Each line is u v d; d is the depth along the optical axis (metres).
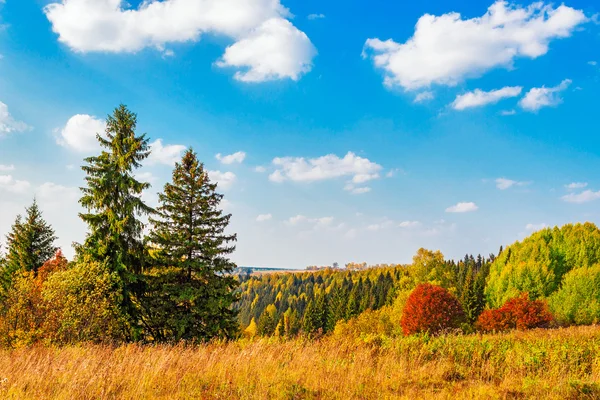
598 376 8.56
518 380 8.56
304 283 166.88
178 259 23.34
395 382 8.28
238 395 7.33
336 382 7.96
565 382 8.07
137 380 8.15
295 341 12.50
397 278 114.19
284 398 7.09
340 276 159.00
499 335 15.03
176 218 23.61
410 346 11.47
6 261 37.66
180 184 24.61
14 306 19.78
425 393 7.53
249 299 160.00
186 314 22.58
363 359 10.01
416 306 36.88
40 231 39.72
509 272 50.38
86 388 7.63
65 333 19.05
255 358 10.10
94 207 23.12
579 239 50.47
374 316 54.72
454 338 12.27
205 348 12.04
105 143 24.08
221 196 25.22
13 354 12.20
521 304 35.09
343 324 59.66
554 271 49.84
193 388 7.86
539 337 14.07
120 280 21.95
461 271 82.12
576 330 17.70
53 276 20.58
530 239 54.59
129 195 23.77
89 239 22.75
